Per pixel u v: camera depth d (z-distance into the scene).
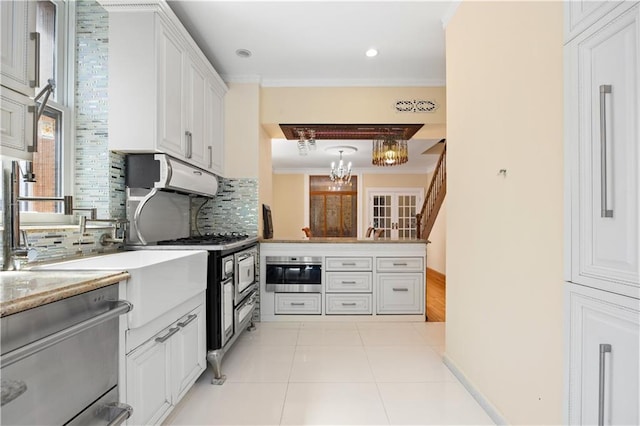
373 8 2.23
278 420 1.66
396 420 1.66
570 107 1.10
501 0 1.59
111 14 1.99
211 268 2.04
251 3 2.17
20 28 1.13
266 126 3.53
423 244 3.31
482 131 1.78
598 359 0.99
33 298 0.84
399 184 8.64
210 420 1.66
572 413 1.09
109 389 1.13
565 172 1.13
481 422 1.63
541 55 1.29
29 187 1.71
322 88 3.43
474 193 1.87
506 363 1.54
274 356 2.45
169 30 2.12
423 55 2.89
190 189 2.47
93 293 1.07
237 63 3.06
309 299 3.31
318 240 3.31
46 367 0.88
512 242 1.49
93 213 1.75
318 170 8.67
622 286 0.90
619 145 0.91
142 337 1.32
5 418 0.77
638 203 0.86
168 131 2.13
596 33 0.99
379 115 3.41
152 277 1.34
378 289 3.31
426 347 2.62
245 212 3.33
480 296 1.80
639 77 0.85
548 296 1.25
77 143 2.00
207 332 2.02
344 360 2.38
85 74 2.01
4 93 1.09
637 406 0.86
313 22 2.39
